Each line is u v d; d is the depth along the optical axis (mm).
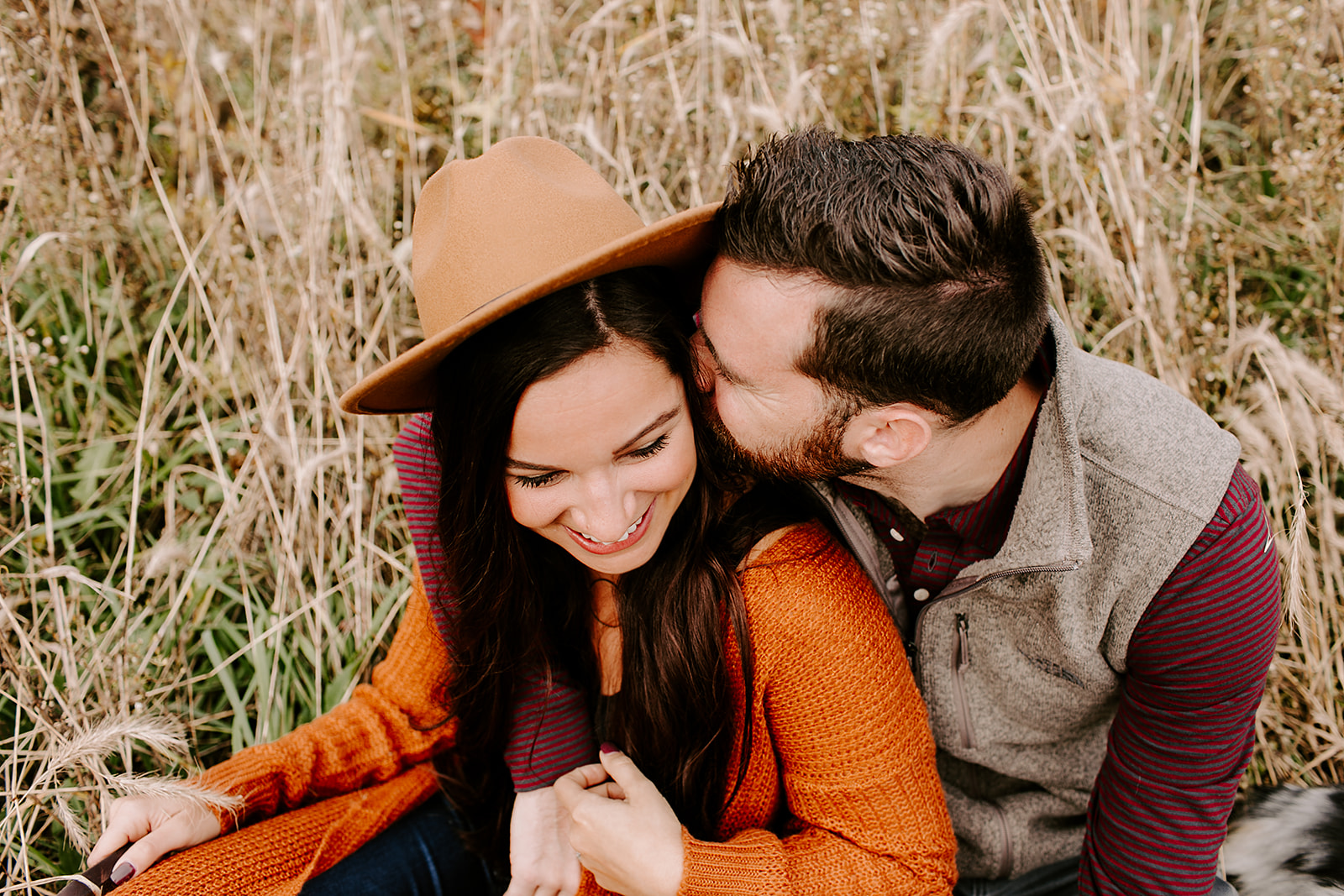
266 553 1884
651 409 962
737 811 1288
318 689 1684
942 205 913
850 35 2104
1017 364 983
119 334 2047
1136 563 1037
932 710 1359
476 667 1299
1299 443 1706
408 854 1384
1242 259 1995
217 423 1958
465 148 2279
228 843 1254
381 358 1956
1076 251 1930
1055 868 1452
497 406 954
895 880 1136
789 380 991
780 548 1128
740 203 966
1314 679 1620
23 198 1905
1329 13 1930
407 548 1938
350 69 2076
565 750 1358
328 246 2025
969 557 1169
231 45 2369
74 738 1487
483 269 955
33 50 1938
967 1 1960
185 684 1616
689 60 2195
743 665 1141
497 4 2328
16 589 1705
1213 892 1309
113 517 1814
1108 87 1963
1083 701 1268
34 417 1778
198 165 2211
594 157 2064
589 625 1324
